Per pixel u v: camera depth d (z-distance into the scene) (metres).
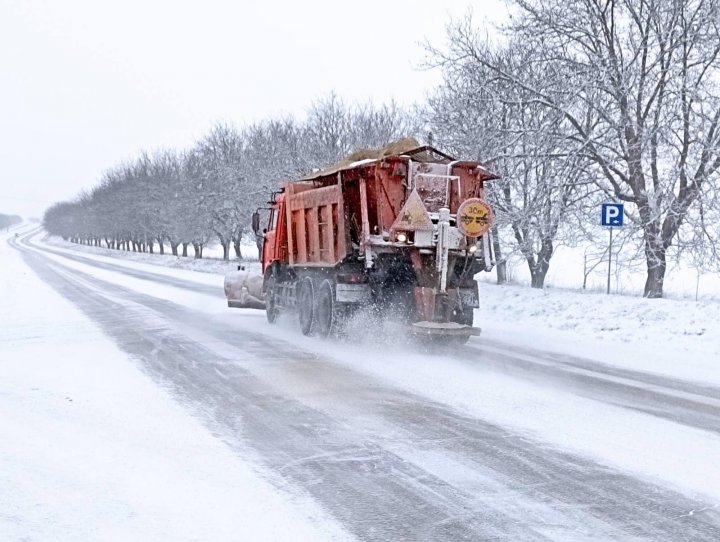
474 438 5.93
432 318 11.21
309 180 13.80
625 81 17.67
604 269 19.88
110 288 26.50
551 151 18.56
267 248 15.96
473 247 11.49
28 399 7.18
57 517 4.12
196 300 21.33
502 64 20.28
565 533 4.00
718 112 17.05
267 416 6.60
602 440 5.92
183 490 4.60
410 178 11.78
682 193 18.06
